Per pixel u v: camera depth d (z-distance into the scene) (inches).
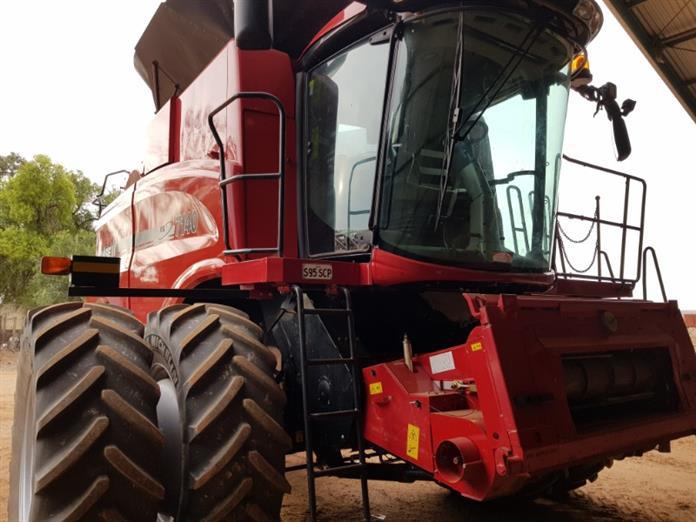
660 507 172.6
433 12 127.8
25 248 780.0
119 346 104.7
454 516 166.9
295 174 160.9
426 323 147.3
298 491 191.6
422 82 130.8
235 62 161.2
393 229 130.6
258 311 168.1
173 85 227.3
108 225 254.8
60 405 91.9
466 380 111.3
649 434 124.9
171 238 189.3
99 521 90.1
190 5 189.8
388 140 131.0
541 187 148.9
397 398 118.0
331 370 128.0
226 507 99.2
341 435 126.1
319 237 149.9
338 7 172.6
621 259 170.9
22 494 107.5
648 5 352.8
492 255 136.6
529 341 110.2
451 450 108.7
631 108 168.7
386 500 182.5
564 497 179.5
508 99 140.1
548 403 107.6
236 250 142.9
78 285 149.8
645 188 174.1
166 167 201.0
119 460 91.6
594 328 126.2
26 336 121.1
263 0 109.3
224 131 164.6
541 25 133.6
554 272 155.4
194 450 99.7
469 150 135.4
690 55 385.7
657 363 143.3
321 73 154.0
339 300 142.9
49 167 828.0
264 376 108.8
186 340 109.0
